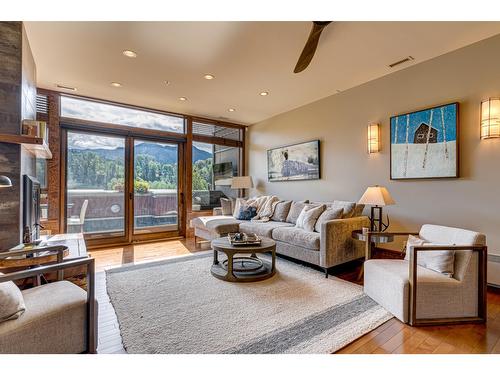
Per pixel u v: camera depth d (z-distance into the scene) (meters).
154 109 5.18
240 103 4.82
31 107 2.93
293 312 2.16
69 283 1.78
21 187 2.36
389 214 3.58
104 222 4.72
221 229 4.21
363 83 3.89
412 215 3.33
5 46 2.28
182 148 5.64
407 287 1.99
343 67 3.36
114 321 2.03
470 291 2.03
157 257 3.92
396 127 3.46
